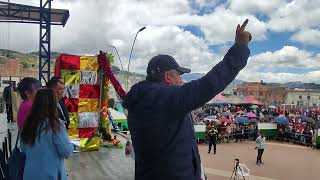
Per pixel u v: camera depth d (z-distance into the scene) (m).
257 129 35.66
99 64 12.53
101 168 9.28
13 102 13.53
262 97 127.56
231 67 2.23
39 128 3.77
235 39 2.33
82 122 12.22
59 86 6.34
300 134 34.09
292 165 24.08
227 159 25.66
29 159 3.83
